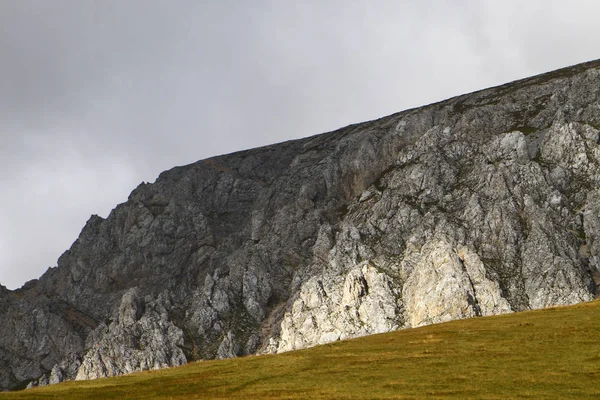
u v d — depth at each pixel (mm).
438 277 186625
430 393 67312
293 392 72250
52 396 80312
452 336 93625
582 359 74188
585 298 173500
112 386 84312
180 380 84250
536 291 179875
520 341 85500
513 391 65750
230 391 75938
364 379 75188
